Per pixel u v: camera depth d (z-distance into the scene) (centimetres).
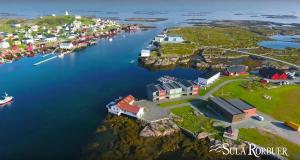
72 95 14150
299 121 11125
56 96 14038
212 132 10262
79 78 16912
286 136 10062
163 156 9131
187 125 10719
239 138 9869
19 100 13550
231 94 13675
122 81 16300
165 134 10262
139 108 11388
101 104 13012
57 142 9950
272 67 17925
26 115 12025
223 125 10681
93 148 9462
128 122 10962
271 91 14212
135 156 9025
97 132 10406
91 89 15000
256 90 14262
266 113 11744
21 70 18675
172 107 12181
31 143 9925
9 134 10512
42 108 12662
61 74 17750
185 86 13462
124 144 9625
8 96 13862
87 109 12519
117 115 11600
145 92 14475
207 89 14275
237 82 15412
